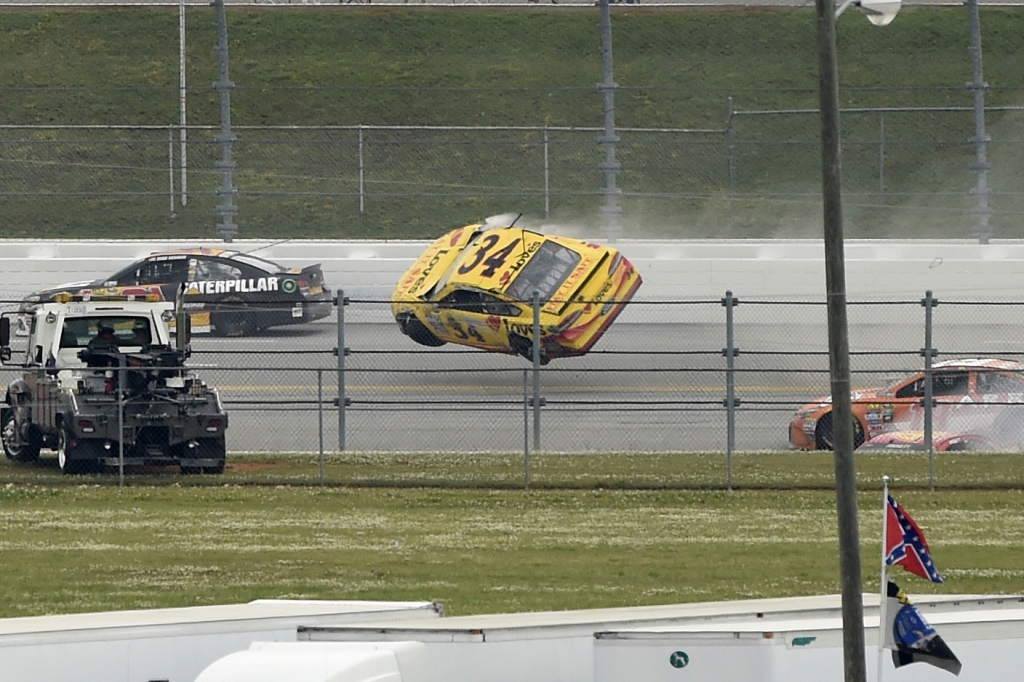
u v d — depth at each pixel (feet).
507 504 240.73
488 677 107.45
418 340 332.80
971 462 269.23
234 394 313.32
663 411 290.56
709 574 196.34
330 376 331.16
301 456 275.18
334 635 109.29
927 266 398.21
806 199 463.42
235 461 272.92
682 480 255.29
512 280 316.81
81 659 106.22
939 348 351.46
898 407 283.18
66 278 400.67
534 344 275.59
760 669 103.30
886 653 111.14
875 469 263.90
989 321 375.66
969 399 283.79
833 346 122.01
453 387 323.57
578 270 317.83
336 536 218.59
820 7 123.24
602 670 105.81
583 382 328.29
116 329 281.33
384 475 259.60
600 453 276.82
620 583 191.11
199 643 109.50
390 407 305.53
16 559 201.77
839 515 119.44
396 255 419.74
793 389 325.42
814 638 105.91
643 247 415.44
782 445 292.81
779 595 184.34
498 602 179.32
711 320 370.32
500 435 296.10
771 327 362.33
